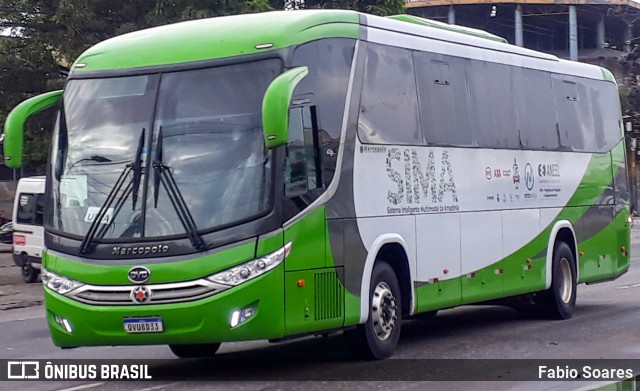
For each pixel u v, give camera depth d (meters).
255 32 10.02
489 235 13.61
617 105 18.22
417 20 13.31
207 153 9.61
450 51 13.09
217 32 10.18
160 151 9.71
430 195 12.23
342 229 10.41
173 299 9.34
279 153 9.52
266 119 8.95
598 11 55.03
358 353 11.11
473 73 13.60
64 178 10.09
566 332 13.94
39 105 10.72
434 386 9.55
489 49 14.16
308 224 9.87
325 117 10.32
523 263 14.55
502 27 57.44
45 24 27.73
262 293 9.30
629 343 12.69
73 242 9.77
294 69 9.32
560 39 58.84
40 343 14.14
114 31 27.97
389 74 11.61
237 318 9.27
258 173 9.47
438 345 12.60
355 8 31.45
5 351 13.23
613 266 17.56
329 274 10.17
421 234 11.96
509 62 14.63
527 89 15.06
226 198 9.44
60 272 9.81
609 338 13.21
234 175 9.50
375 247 10.96
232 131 9.61
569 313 15.79
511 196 14.27
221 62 9.91
